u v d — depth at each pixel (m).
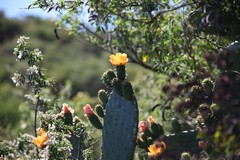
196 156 5.04
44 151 4.91
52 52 28.03
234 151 4.21
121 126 5.13
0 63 25.73
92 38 6.93
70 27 6.87
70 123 5.49
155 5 5.45
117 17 5.89
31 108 5.68
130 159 5.09
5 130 7.50
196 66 5.74
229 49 5.04
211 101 5.04
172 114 6.57
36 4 5.33
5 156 5.35
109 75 5.30
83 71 22.80
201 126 4.88
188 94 5.16
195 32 5.59
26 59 5.53
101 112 5.39
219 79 4.75
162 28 5.69
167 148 5.19
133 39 6.37
